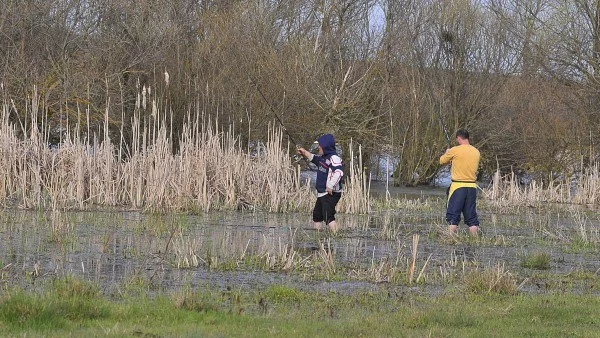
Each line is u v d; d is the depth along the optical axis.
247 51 119.25
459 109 139.88
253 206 79.00
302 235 61.22
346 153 134.12
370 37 140.62
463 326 31.64
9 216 64.00
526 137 133.75
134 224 62.41
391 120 133.62
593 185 106.56
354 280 42.91
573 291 42.09
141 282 39.00
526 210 94.06
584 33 132.62
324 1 138.12
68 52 117.06
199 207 75.94
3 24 110.94
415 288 41.22
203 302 32.94
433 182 141.88
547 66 135.25
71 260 45.62
